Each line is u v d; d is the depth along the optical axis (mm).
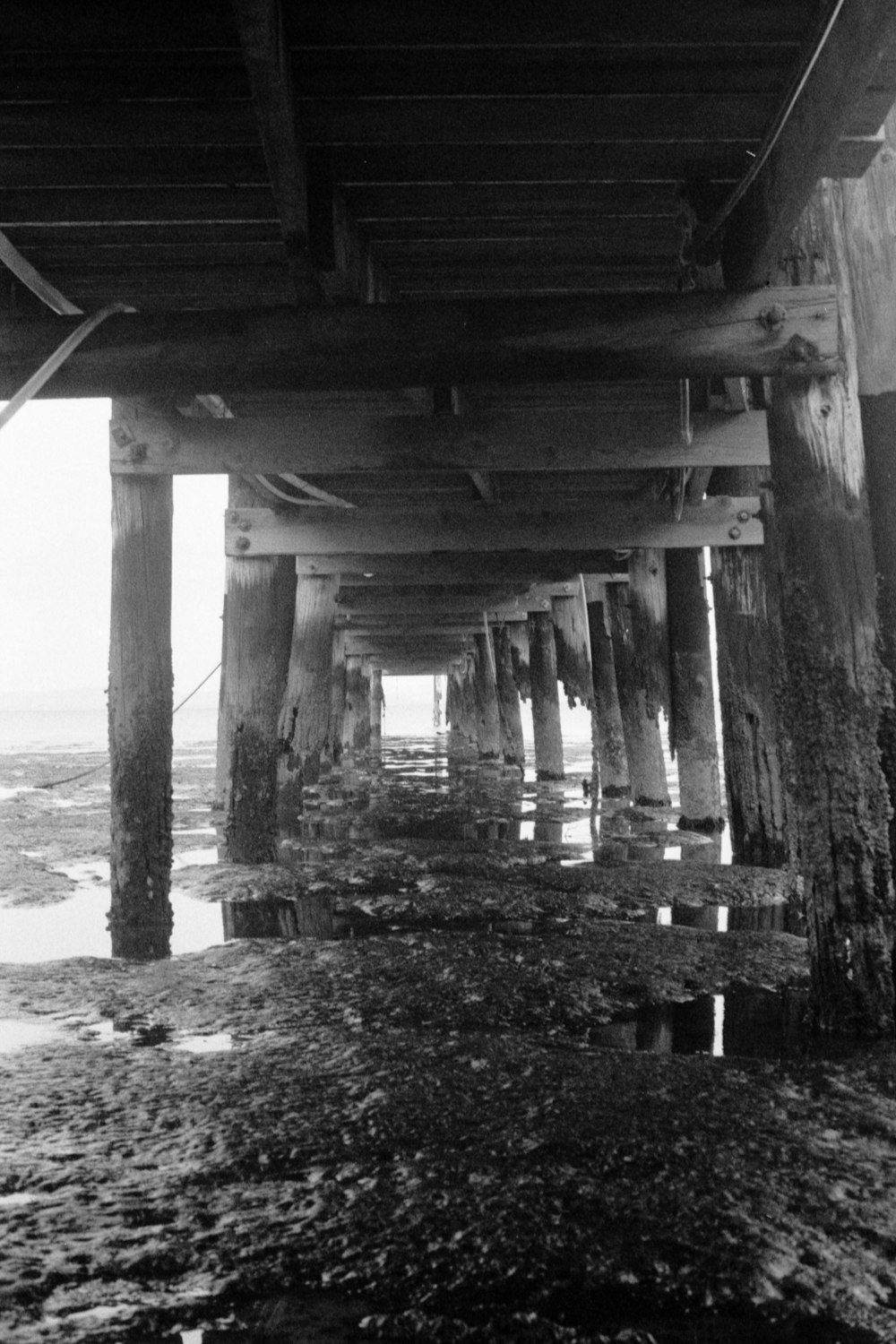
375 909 7008
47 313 5137
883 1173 3029
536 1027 4469
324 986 5055
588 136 4066
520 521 9109
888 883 4238
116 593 6629
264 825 8734
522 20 3346
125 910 6535
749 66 3625
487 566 12281
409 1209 2836
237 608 8906
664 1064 3906
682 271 5215
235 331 4539
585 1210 2816
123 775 6555
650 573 11805
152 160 4156
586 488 9891
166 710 6652
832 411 4395
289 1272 2570
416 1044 4180
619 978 5160
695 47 3502
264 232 4809
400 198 4570
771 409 4512
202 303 5668
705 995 4926
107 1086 3736
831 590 4324
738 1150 3160
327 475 9156
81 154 4094
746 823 8641
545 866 8539
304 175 4094
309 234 4316
